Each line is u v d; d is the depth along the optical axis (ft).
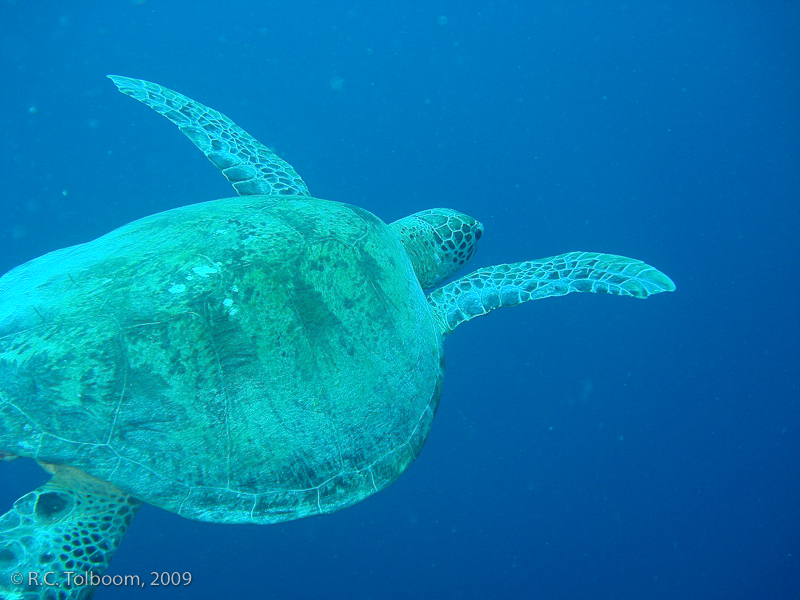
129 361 9.04
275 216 11.72
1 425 8.68
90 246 11.77
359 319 11.27
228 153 20.43
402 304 12.61
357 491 10.59
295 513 9.77
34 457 8.61
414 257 18.72
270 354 9.88
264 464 9.71
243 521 9.31
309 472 10.12
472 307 16.84
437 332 14.66
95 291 9.73
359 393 10.94
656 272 16.11
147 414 9.03
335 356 10.65
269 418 9.81
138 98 20.54
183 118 20.97
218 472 9.34
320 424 10.34
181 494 9.05
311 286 10.68
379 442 11.18
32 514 9.30
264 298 10.04
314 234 11.47
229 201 12.97
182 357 9.25
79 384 8.88
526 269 18.45
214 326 9.52
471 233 20.93
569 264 18.20
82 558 9.20
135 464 8.91
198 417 9.27
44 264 11.73
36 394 8.84
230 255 10.30
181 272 9.89
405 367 12.04
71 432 8.77
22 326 9.45
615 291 15.83
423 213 21.15
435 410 12.84
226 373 9.50
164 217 11.95
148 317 9.33
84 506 9.69
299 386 10.12
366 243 12.46
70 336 9.14
